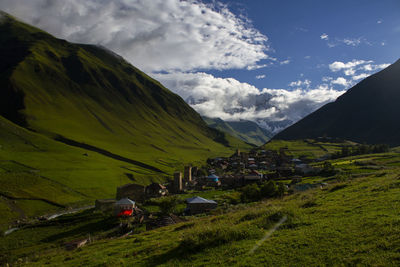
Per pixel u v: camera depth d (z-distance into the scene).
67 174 171.25
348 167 139.75
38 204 125.25
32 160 182.00
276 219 26.62
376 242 16.23
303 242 19.08
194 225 37.28
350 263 14.76
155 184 150.88
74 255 32.56
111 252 29.69
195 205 85.88
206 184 174.50
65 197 140.38
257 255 18.62
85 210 109.62
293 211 28.00
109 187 169.38
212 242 23.22
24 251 63.84
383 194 28.80
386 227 17.97
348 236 18.28
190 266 19.52
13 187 132.25
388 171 52.44
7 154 180.50
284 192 90.75
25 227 89.44
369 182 41.28
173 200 82.12
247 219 30.44
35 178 150.00
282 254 17.98
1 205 112.25
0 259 59.44
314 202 32.97
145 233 40.53
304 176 143.75
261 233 23.39
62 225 86.88
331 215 24.64
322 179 119.12
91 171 189.00
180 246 24.48
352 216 22.59
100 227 76.50
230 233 23.88
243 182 152.12
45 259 35.12
